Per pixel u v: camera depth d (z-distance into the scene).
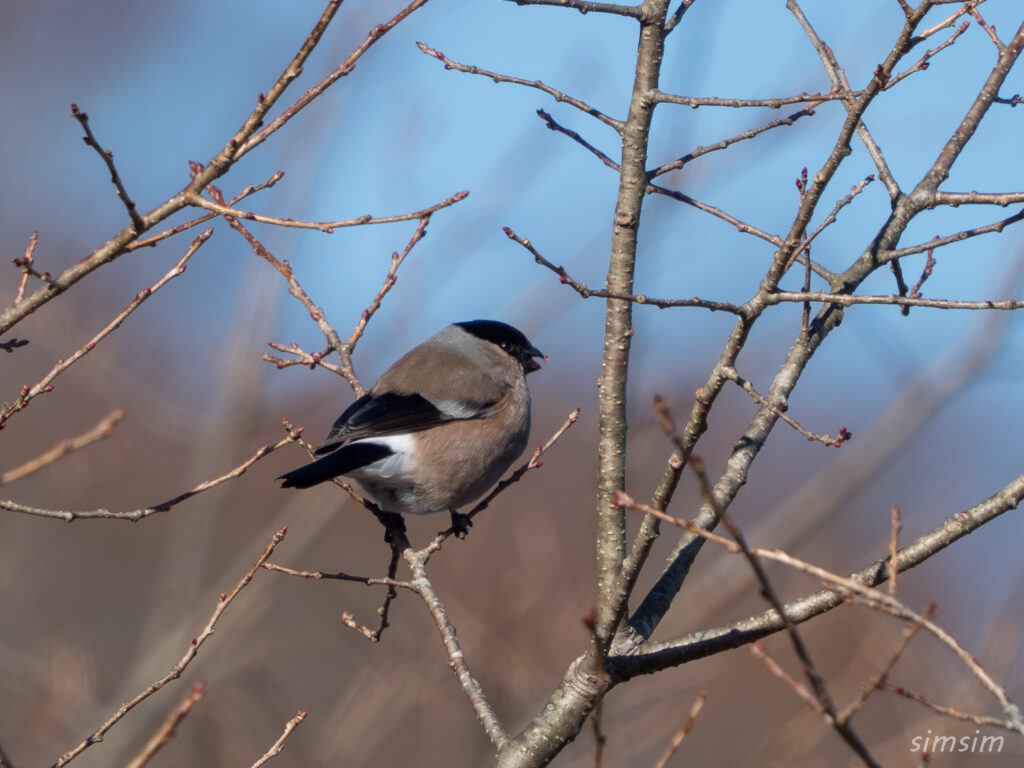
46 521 14.66
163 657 12.68
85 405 16.97
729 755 12.59
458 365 10.73
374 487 10.24
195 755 12.20
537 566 12.27
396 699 11.88
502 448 10.74
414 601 12.68
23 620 13.98
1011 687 11.21
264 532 13.62
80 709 12.27
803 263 7.89
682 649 6.89
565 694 6.84
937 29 5.62
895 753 11.26
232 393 13.88
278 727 12.72
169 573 13.30
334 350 9.95
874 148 8.45
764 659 4.54
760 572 4.41
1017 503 6.57
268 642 13.37
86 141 5.37
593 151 7.44
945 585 16.56
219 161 5.68
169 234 5.83
